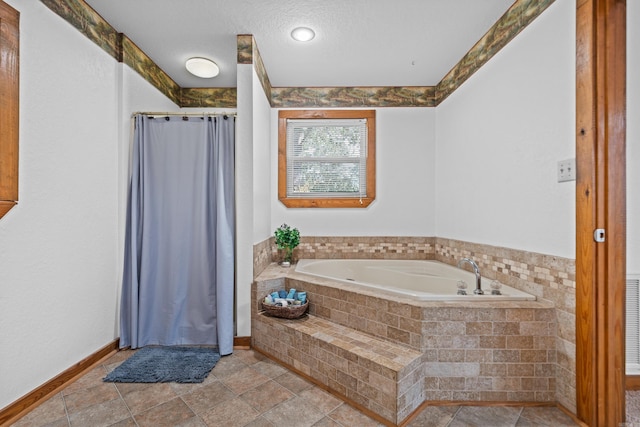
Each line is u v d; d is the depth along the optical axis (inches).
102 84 83.0
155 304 94.1
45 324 67.1
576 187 61.7
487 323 67.4
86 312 78.3
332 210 128.4
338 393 69.7
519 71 77.7
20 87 60.8
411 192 127.0
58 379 70.0
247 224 93.6
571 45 63.3
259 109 102.5
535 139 73.0
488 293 79.3
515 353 67.2
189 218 94.0
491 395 67.4
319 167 129.6
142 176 92.4
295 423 61.1
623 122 58.3
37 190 64.8
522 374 67.1
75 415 62.2
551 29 68.1
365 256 127.7
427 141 126.5
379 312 74.7
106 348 85.1
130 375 76.2
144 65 101.4
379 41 94.4
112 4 77.5
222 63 107.9
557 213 67.0
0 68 56.1
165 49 99.0
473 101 98.4
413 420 62.3
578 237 61.3
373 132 126.9
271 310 86.8
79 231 75.8
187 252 94.0
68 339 73.0
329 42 95.0
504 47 83.0
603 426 58.6
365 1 76.8
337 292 83.7
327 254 128.3
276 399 68.5
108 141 85.6
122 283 91.0
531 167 74.2
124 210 91.0
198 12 80.7
